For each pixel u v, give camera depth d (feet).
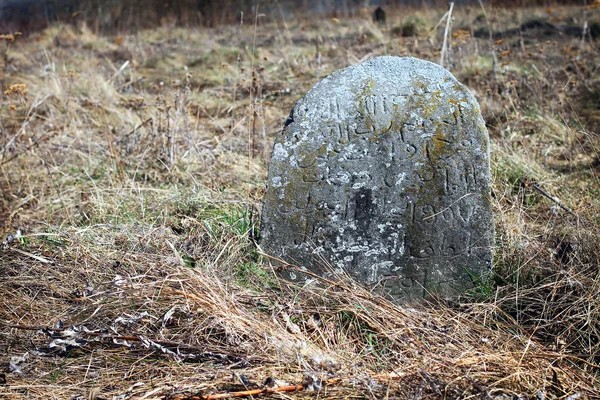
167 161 17.78
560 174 17.13
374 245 12.03
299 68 28.37
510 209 14.48
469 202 11.83
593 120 20.47
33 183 17.33
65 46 37.40
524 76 24.62
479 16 36.86
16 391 9.19
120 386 9.36
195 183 15.94
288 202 12.02
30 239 13.71
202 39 38.01
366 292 11.63
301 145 11.96
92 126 21.52
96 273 12.22
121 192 15.85
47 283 11.94
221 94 25.17
